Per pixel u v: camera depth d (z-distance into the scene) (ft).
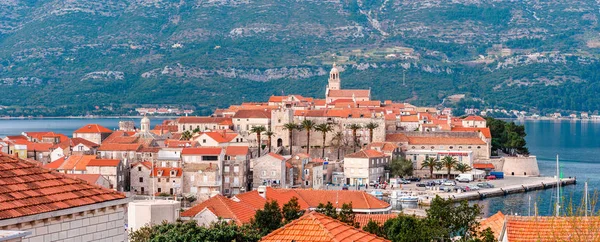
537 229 273.13
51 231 194.90
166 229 416.46
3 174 196.95
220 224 431.02
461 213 428.97
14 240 175.01
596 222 261.85
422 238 396.57
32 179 201.26
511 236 271.49
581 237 254.27
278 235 231.50
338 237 227.81
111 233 212.64
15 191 193.26
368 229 447.01
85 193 207.72
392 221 448.65
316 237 228.02
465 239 388.78
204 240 385.91
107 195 212.43
